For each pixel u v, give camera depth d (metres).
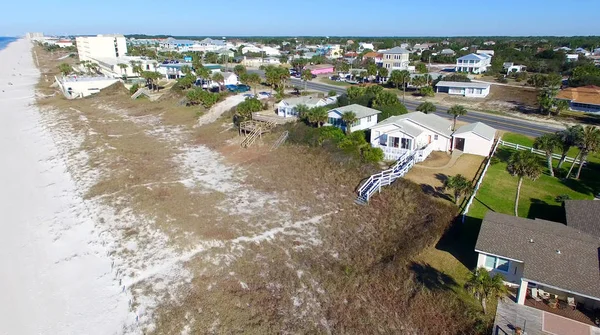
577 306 24.30
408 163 45.75
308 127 57.59
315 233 34.97
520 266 25.70
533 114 71.56
